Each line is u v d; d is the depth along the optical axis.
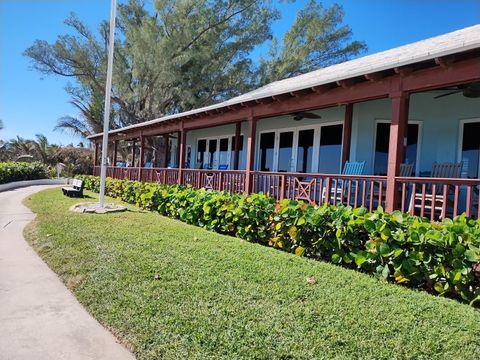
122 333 2.94
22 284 4.07
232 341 2.74
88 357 2.62
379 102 8.57
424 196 5.40
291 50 23.84
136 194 11.18
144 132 14.69
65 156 31.48
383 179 5.67
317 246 5.09
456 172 6.65
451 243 3.72
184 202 8.03
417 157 8.27
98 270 4.34
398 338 2.79
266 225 6.00
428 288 3.97
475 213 6.69
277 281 3.98
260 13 22.72
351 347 2.67
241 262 4.67
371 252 4.33
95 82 23.02
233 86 22.64
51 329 3.04
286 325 2.98
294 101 7.43
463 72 4.77
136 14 22.28
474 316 3.20
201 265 4.50
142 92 21.92
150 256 4.85
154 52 20.55
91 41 22.27
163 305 3.35
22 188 17.75
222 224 6.79
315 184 6.96
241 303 3.39
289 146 10.78
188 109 23.05
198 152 15.41
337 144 9.27
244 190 8.59
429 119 8.16
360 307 3.33
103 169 9.47
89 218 7.82
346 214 4.77
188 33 21.05
